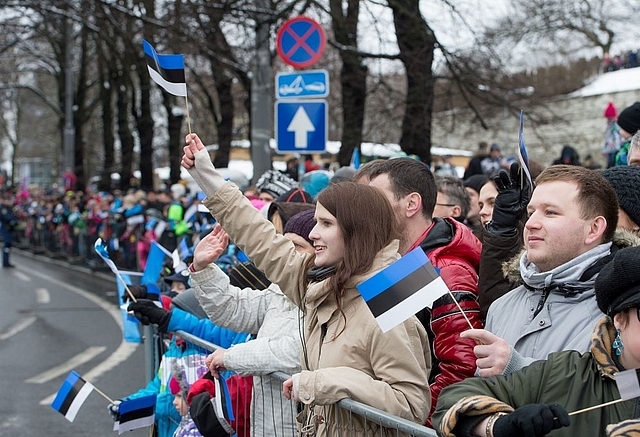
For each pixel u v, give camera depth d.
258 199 6.34
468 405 2.03
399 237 3.19
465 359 2.95
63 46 30.20
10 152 69.06
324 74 9.12
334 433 2.79
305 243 3.50
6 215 22.14
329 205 2.79
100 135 43.12
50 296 15.16
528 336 2.64
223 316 3.58
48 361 9.09
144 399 4.04
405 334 2.71
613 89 23.12
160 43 14.03
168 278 5.37
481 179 5.66
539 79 25.94
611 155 8.61
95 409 7.04
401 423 2.44
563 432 2.09
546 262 2.61
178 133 24.28
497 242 3.06
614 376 1.95
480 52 14.51
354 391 2.63
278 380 3.33
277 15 10.70
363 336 2.73
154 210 15.58
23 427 6.47
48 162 54.62
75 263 22.59
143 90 25.78
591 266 2.57
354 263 2.72
